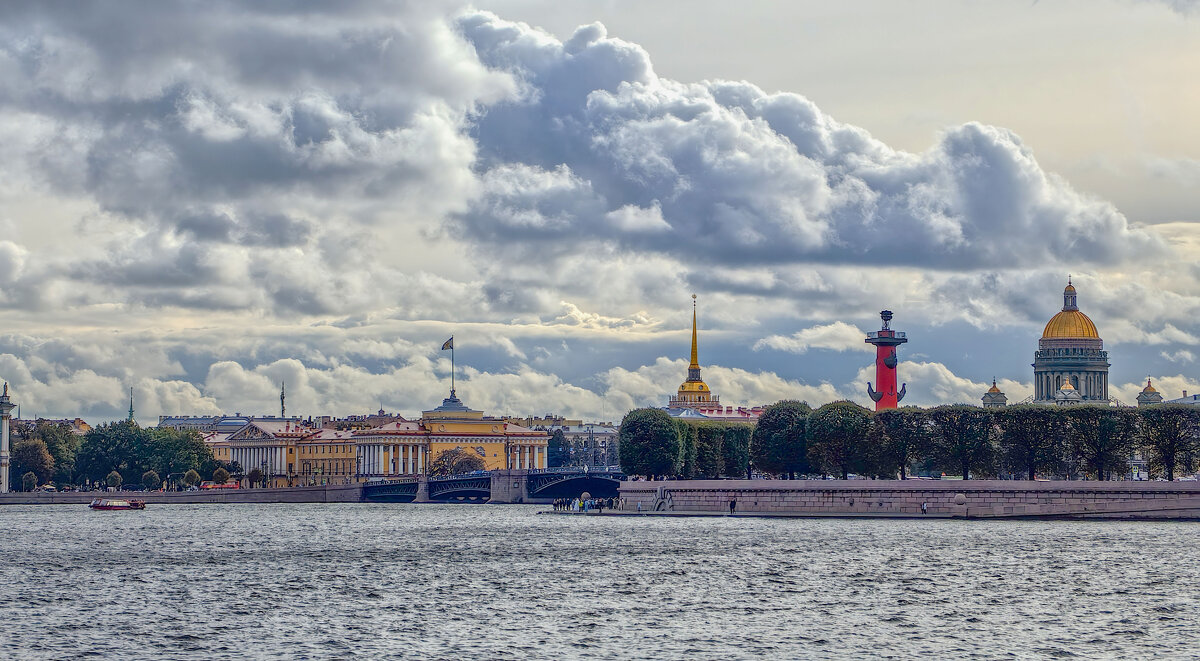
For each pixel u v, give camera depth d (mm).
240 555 182250
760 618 120438
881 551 175625
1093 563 159250
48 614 123938
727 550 180875
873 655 103500
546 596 135500
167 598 135000
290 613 124375
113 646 107562
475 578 151625
